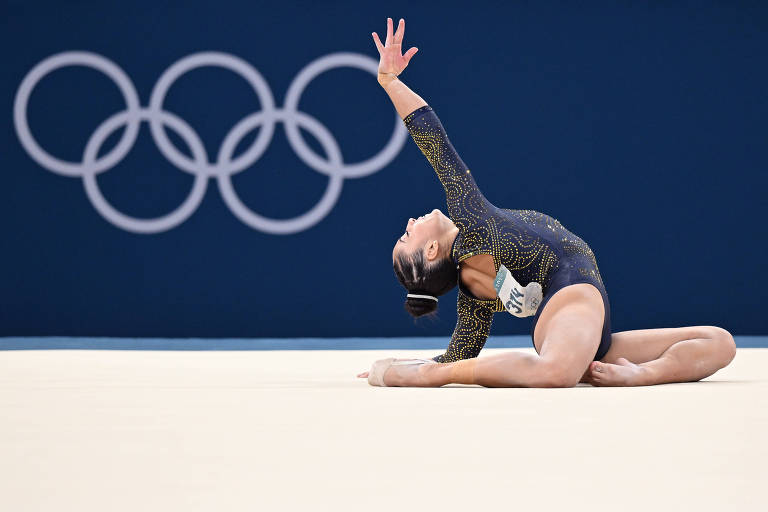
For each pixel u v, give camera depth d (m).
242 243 30.41
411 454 5.26
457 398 8.72
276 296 30.47
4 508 3.87
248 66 30.45
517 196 30.80
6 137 30.14
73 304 30.08
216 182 30.34
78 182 30.19
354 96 30.69
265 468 4.83
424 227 11.95
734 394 9.17
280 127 30.52
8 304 29.98
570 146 30.86
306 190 30.53
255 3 30.48
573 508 3.90
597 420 6.84
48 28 30.23
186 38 30.38
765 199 31.11
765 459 5.08
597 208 30.83
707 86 31.08
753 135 31.14
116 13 30.28
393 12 30.73
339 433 6.14
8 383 11.31
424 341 29.02
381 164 30.67
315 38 30.62
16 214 30.08
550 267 11.27
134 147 30.25
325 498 4.10
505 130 30.84
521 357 10.15
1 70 30.14
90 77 30.28
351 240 30.61
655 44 31.02
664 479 4.51
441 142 11.62
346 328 30.58
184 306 30.28
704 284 30.86
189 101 30.38
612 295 30.66
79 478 4.55
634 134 30.94
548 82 30.91
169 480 4.50
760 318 30.94
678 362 11.17
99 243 30.19
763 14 31.16
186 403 8.33
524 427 6.43
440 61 30.78
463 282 11.91
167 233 30.28
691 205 30.92
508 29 30.84
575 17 30.91
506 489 4.29
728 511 3.83
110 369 14.77
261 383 11.36
